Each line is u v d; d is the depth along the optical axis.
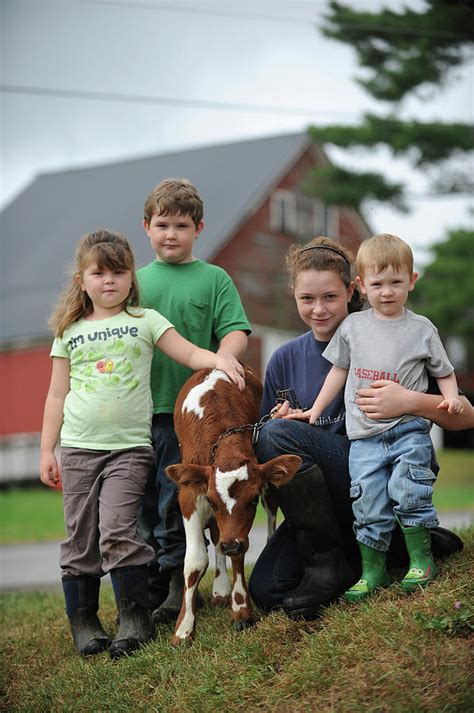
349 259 5.14
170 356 5.30
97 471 5.17
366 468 4.59
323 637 4.33
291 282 5.28
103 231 5.34
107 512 5.05
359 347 4.69
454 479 23.55
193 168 33.22
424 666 3.89
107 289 5.19
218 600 5.55
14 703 4.77
